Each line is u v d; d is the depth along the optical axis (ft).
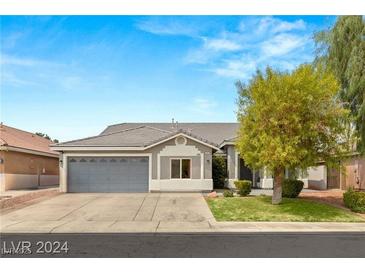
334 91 57.88
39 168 112.27
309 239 40.52
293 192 71.97
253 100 63.00
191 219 53.01
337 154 59.82
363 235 43.16
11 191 90.79
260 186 94.94
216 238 40.98
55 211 59.67
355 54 61.11
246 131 63.10
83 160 85.76
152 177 84.43
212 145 84.38
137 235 42.80
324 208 59.72
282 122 57.31
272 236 42.32
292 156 56.70
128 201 69.72
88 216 55.36
